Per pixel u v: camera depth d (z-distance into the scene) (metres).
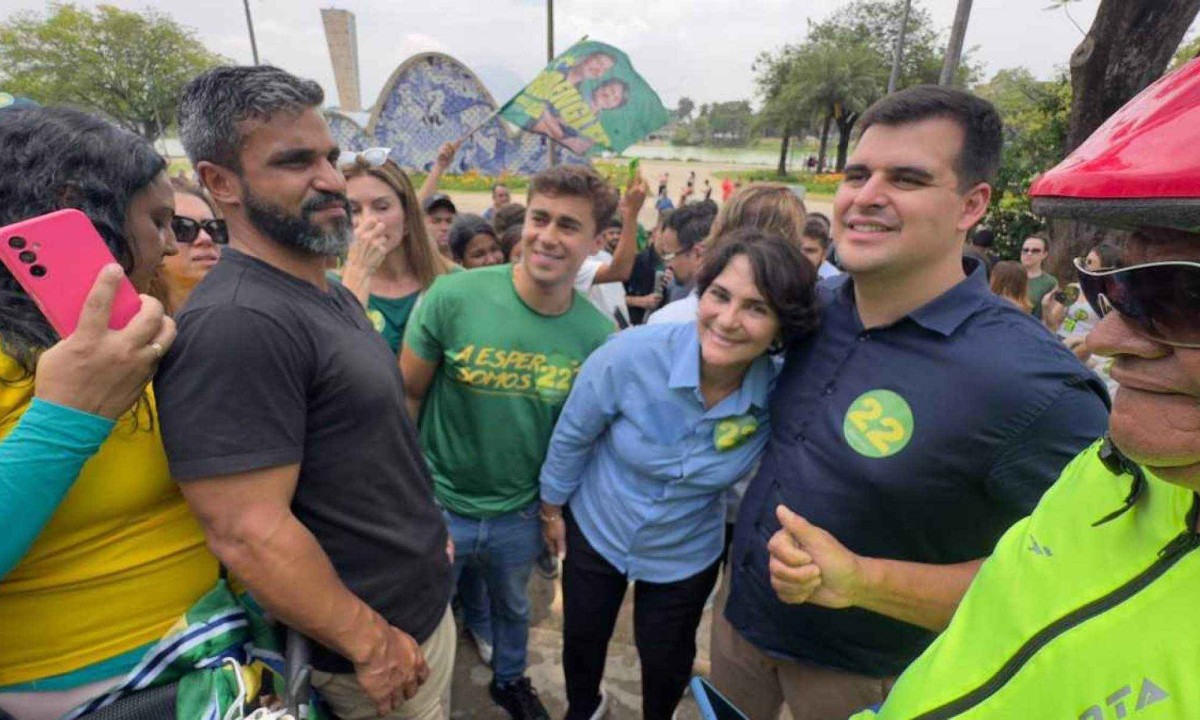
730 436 1.62
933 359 1.27
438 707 1.59
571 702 2.14
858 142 1.34
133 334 0.85
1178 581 0.58
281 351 1.07
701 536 1.81
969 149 1.21
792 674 1.60
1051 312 4.53
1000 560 0.80
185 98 1.13
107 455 0.95
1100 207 0.48
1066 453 1.15
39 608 0.95
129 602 1.02
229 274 1.12
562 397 2.02
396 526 1.32
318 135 1.15
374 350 1.27
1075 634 0.63
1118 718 0.58
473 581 2.48
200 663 1.04
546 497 1.99
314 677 1.35
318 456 1.19
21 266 0.81
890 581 1.21
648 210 16.83
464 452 2.04
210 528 1.04
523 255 1.95
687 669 1.97
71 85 26.38
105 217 0.90
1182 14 4.25
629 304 5.00
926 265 1.28
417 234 2.66
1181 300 0.48
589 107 3.65
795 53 33.53
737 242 1.48
